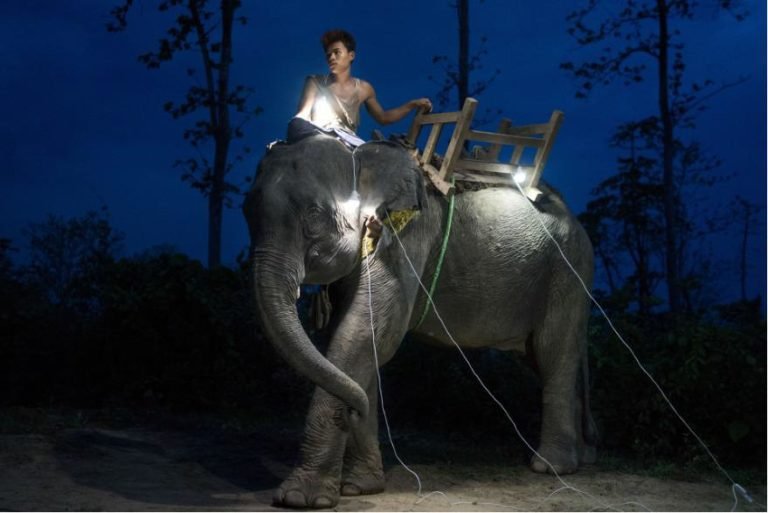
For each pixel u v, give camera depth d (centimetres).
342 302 619
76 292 1094
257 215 556
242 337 1023
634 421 846
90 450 711
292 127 610
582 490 669
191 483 629
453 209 692
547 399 761
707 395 815
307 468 569
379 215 598
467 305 714
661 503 630
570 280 762
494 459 786
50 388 1020
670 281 1705
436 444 858
